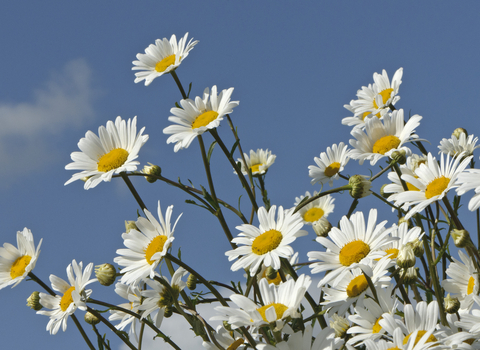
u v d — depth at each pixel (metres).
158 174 1.45
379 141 1.46
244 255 1.40
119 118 1.44
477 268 1.41
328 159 1.54
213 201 1.43
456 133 1.51
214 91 1.44
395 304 1.38
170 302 1.40
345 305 1.40
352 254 1.37
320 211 1.61
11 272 1.45
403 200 1.39
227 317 1.36
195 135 1.42
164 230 1.41
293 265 1.45
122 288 1.43
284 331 1.36
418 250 1.39
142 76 1.48
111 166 1.43
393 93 1.52
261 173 1.55
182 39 1.48
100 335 1.44
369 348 1.35
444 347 1.33
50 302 1.43
